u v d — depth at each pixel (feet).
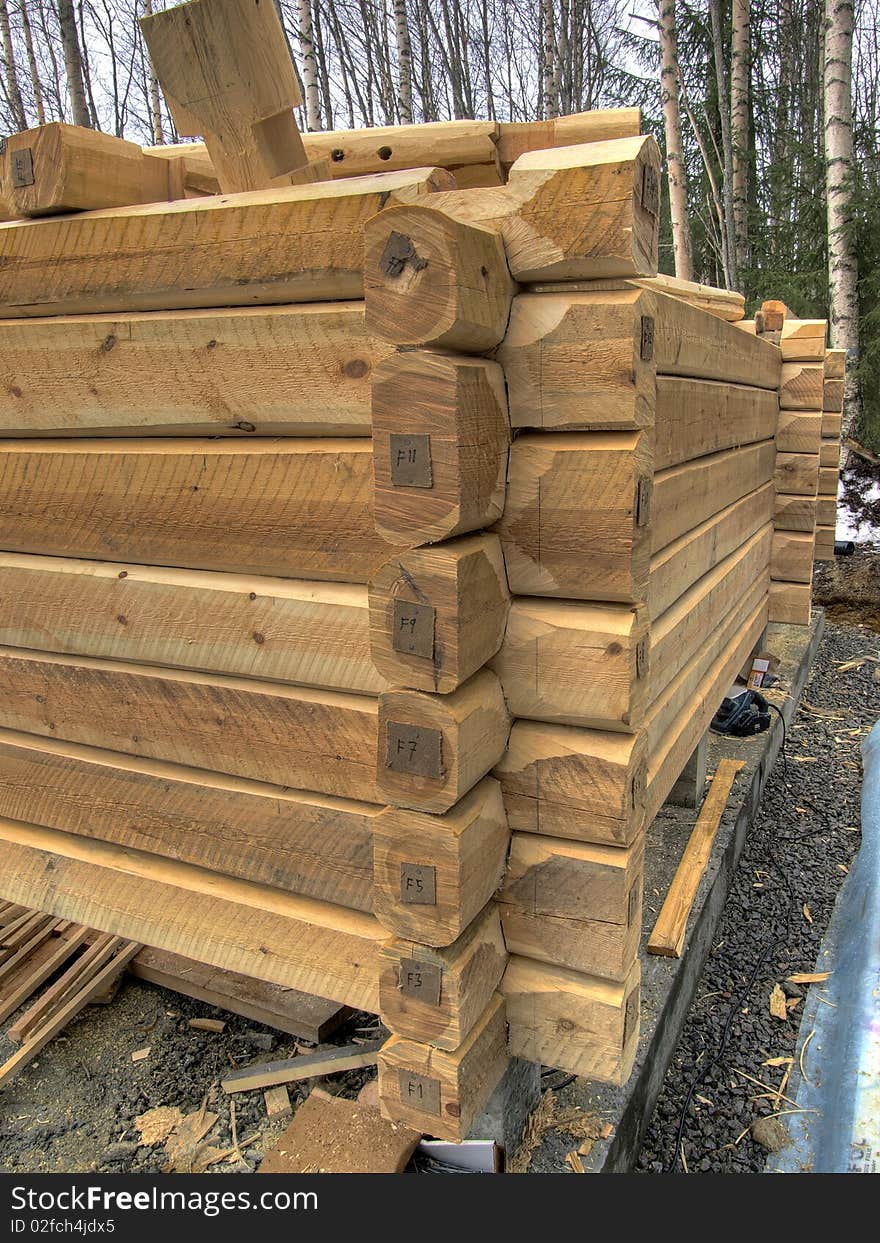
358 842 6.06
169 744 6.71
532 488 5.34
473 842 5.46
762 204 53.98
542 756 5.75
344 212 4.92
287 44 5.55
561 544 5.36
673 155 38.63
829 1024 10.01
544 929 6.07
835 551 29.78
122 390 5.96
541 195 4.82
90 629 6.74
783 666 19.62
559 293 5.14
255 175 5.90
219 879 6.91
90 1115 7.93
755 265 44.47
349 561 5.54
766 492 16.93
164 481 6.05
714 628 11.86
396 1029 5.87
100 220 5.65
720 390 10.61
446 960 5.54
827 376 24.85
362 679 5.70
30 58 48.42
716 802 12.86
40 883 7.71
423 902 5.46
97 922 7.47
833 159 31.12
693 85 51.93
